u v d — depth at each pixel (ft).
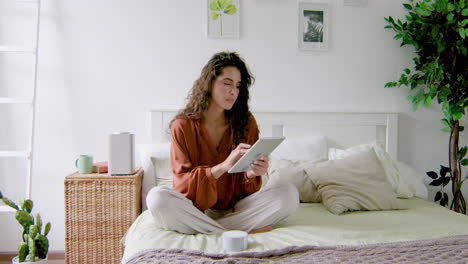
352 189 6.07
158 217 4.58
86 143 7.55
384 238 4.39
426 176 8.54
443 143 8.56
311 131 7.96
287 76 8.03
